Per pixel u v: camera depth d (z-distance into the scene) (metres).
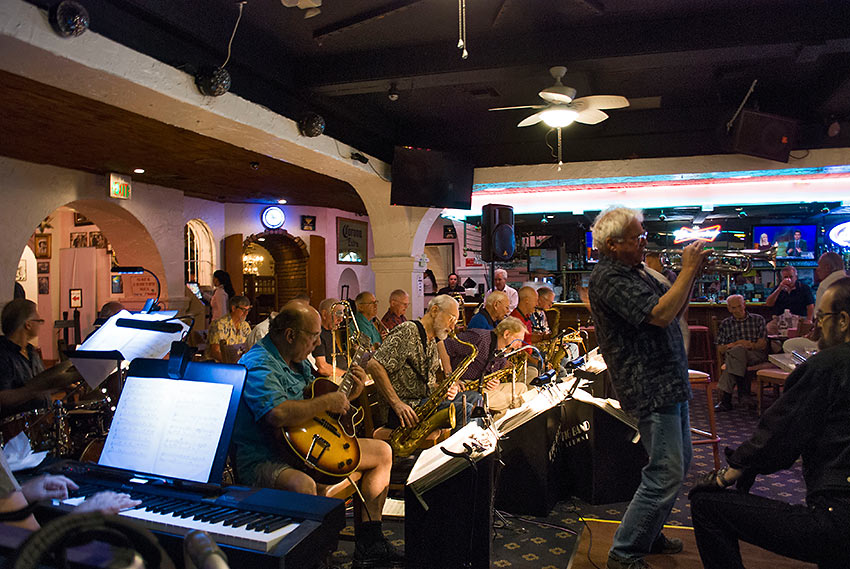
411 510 2.43
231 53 4.23
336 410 2.54
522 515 3.56
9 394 2.59
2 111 5.28
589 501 3.76
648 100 6.11
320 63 4.91
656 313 2.51
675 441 2.62
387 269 7.02
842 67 5.15
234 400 1.84
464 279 13.40
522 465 3.56
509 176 6.79
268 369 2.51
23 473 1.97
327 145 5.50
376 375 3.64
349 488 2.86
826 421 1.99
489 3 4.01
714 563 2.23
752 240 12.00
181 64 3.87
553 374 3.72
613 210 2.76
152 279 10.24
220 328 6.05
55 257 11.27
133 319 2.72
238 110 4.33
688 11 4.19
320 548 1.58
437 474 2.40
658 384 2.61
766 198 8.80
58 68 3.25
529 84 5.45
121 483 1.85
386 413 4.00
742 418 6.46
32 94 4.83
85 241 11.09
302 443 2.48
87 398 4.18
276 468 2.48
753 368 6.84
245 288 12.30
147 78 3.58
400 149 6.16
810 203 10.79
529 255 13.03
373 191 6.88
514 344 4.10
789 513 2.03
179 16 3.74
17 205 7.12
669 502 2.61
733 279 11.66
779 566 2.86
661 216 11.02
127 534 0.63
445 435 3.79
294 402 2.45
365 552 2.81
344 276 12.89
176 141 6.39
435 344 3.87
